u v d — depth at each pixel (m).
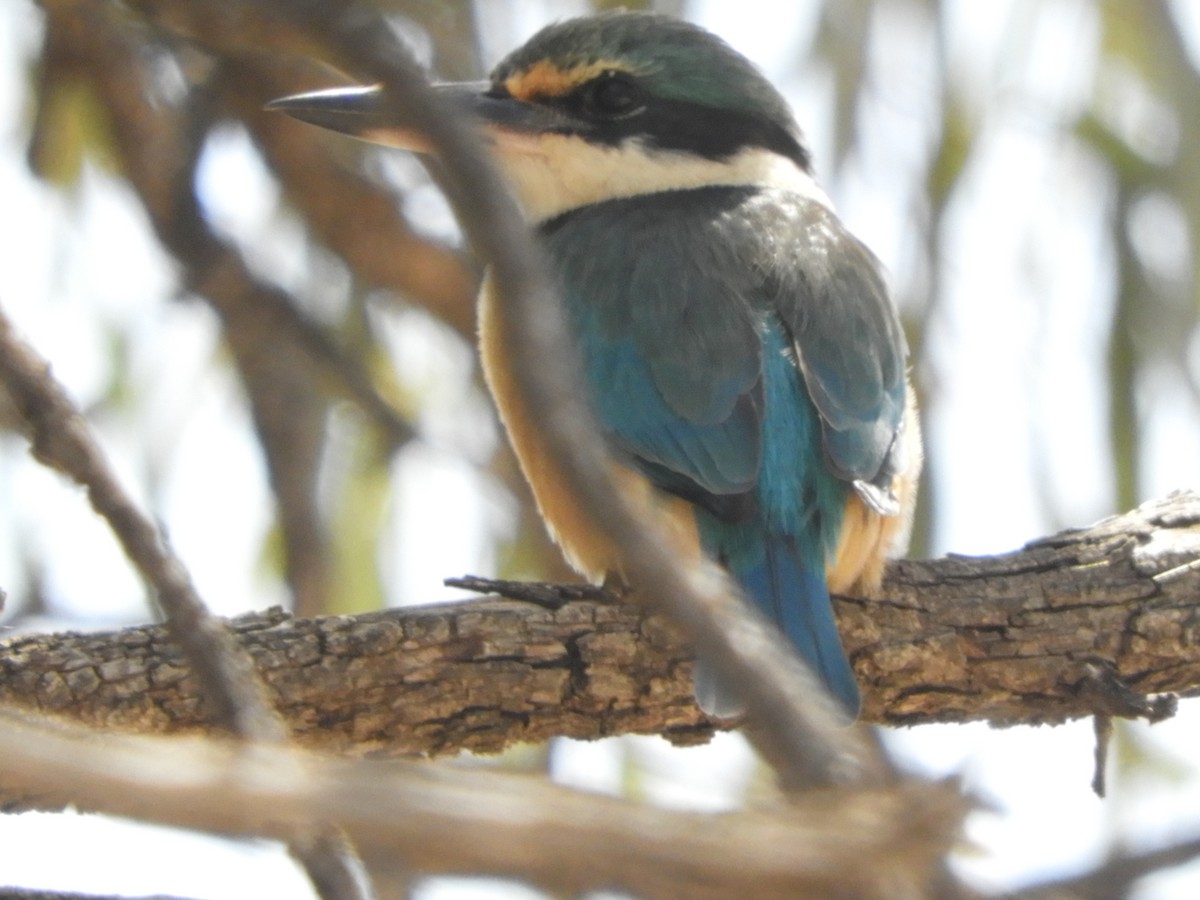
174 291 10.44
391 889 4.21
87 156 10.61
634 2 10.67
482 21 10.27
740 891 2.64
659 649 7.26
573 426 3.39
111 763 2.83
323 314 10.86
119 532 4.75
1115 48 10.52
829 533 8.03
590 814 2.70
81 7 9.51
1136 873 3.09
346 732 7.14
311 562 10.08
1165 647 7.62
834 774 2.89
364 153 10.44
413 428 10.38
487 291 8.99
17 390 4.83
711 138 9.84
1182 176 10.37
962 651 7.64
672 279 8.66
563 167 9.79
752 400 8.19
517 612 7.28
